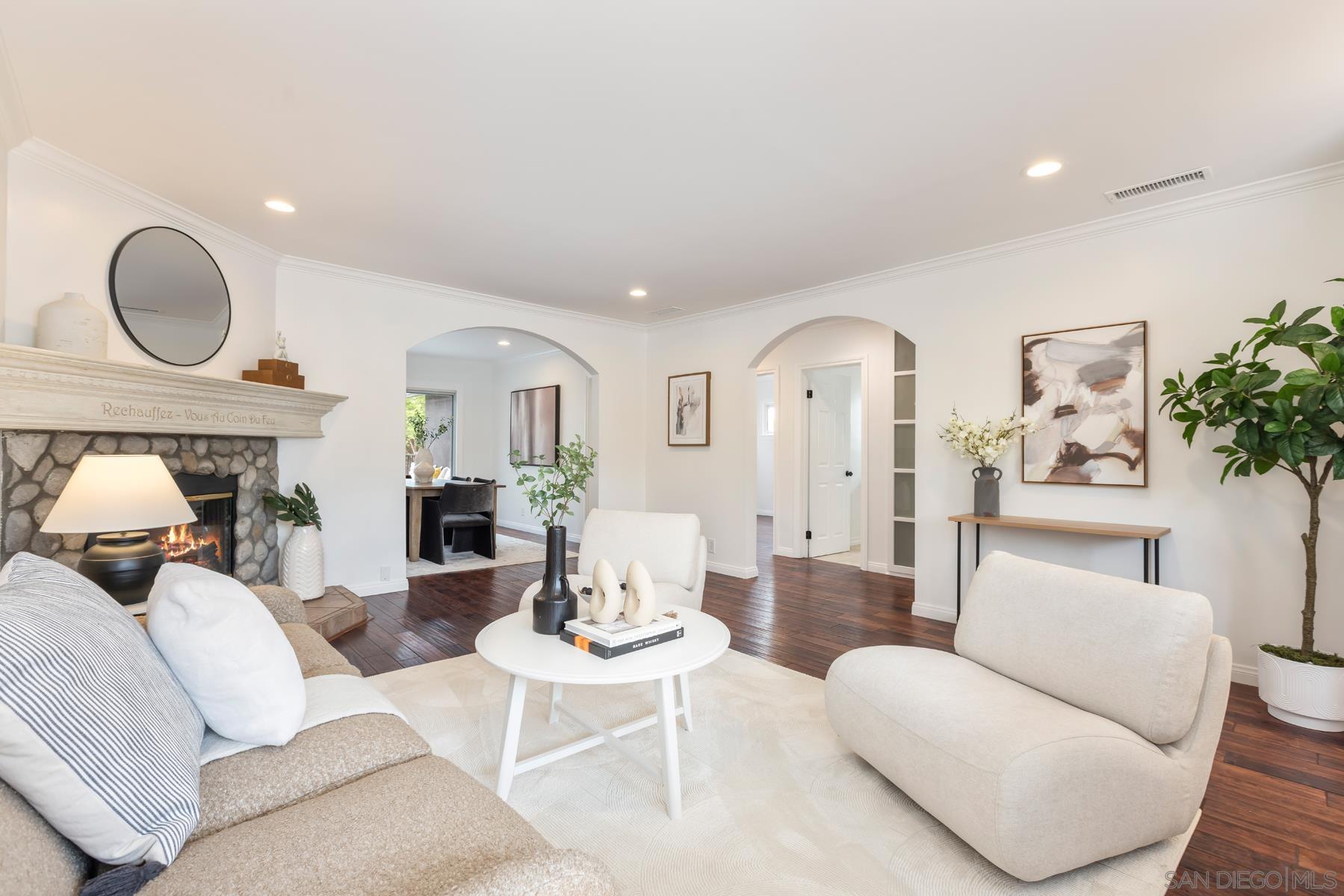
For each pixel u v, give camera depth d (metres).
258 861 0.97
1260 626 2.89
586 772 2.11
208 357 3.46
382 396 4.52
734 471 5.43
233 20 1.78
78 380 2.55
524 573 5.41
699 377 5.69
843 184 2.89
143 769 0.94
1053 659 1.89
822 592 4.82
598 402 5.89
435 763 1.33
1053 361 3.50
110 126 2.39
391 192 2.99
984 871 1.62
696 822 1.83
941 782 1.66
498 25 1.81
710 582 5.18
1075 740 1.55
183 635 1.20
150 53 1.93
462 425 8.64
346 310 4.33
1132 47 1.89
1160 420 3.17
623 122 2.35
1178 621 1.66
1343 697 2.40
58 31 1.82
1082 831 1.53
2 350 2.21
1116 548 3.31
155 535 3.24
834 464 6.64
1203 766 1.68
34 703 0.83
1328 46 1.87
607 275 4.40
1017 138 2.46
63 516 2.35
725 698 2.73
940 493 4.01
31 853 0.80
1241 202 2.93
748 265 4.14
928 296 4.07
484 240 3.68
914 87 2.12
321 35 1.85
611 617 2.05
